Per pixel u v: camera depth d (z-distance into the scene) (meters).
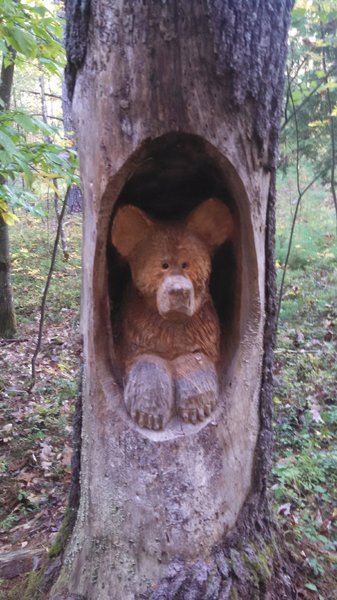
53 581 2.24
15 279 8.31
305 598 2.13
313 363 4.76
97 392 1.85
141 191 1.97
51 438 3.94
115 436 1.81
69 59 1.75
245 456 1.96
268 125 1.74
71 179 3.57
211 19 1.51
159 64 1.53
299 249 8.10
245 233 1.81
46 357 5.72
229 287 1.99
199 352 1.91
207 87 1.56
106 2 1.55
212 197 1.92
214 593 1.76
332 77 5.46
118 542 1.84
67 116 8.52
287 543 2.42
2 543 2.85
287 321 5.95
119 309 2.02
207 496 1.81
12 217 3.84
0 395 4.68
